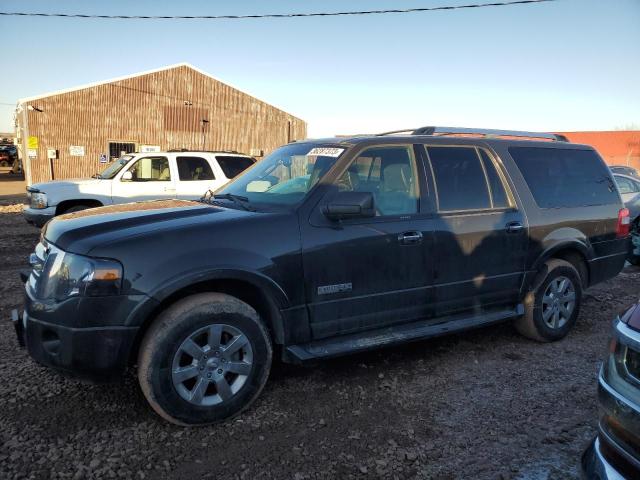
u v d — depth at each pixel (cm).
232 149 3045
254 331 345
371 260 389
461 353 466
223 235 340
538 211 480
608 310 605
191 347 325
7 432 321
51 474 282
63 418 340
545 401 377
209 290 349
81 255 312
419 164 428
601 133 3678
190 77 2886
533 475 292
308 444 318
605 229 534
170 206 408
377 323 401
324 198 379
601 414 221
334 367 431
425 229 414
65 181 1066
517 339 504
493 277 454
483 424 345
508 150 485
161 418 343
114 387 385
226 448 312
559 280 491
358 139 417
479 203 450
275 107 3138
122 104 2720
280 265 353
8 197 2105
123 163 1112
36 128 2520
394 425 341
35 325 321
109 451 304
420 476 289
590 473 216
